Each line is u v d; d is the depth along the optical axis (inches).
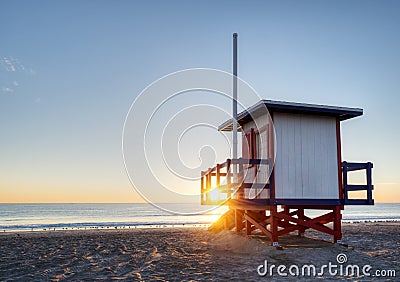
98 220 1770.4
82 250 491.8
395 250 478.9
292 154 417.1
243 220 513.7
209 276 314.7
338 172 430.0
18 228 1230.9
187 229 933.8
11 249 510.0
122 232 833.5
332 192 424.2
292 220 417.1
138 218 1972.2
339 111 421.4
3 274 340.2
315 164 423.2
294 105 408.5
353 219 1831.9
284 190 408.5
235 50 450.0
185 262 374.9
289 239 464.8
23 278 322.7
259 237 466.9
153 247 501.0
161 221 1624.0
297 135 422.6
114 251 474.9
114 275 328.5
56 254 458.6
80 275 331.0
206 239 578.9
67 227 1262.3
